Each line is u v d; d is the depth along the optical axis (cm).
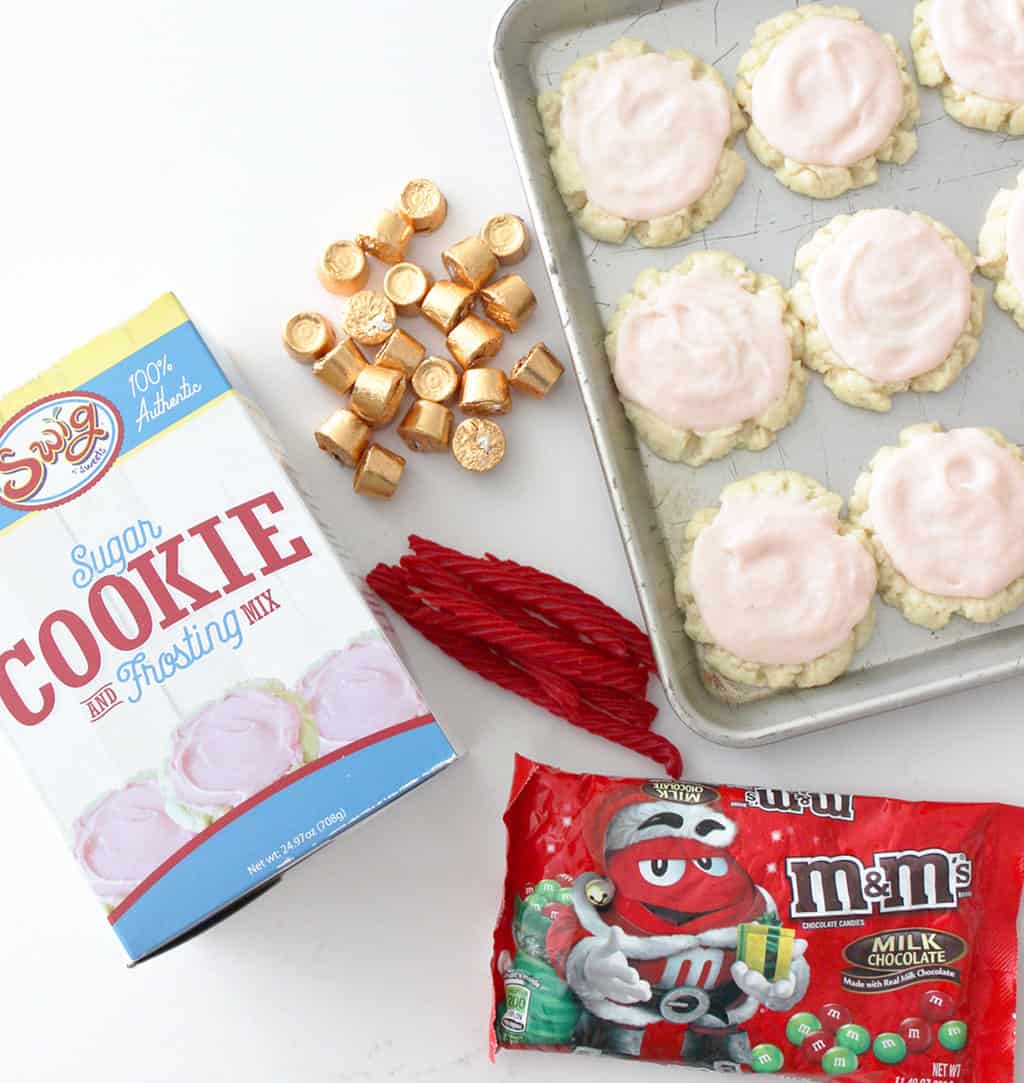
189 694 56
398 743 55
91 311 66
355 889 64
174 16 67
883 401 63
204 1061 64
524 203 67
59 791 56
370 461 63
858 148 63
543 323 66
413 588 64
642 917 59
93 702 56
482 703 65
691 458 63
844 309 62
